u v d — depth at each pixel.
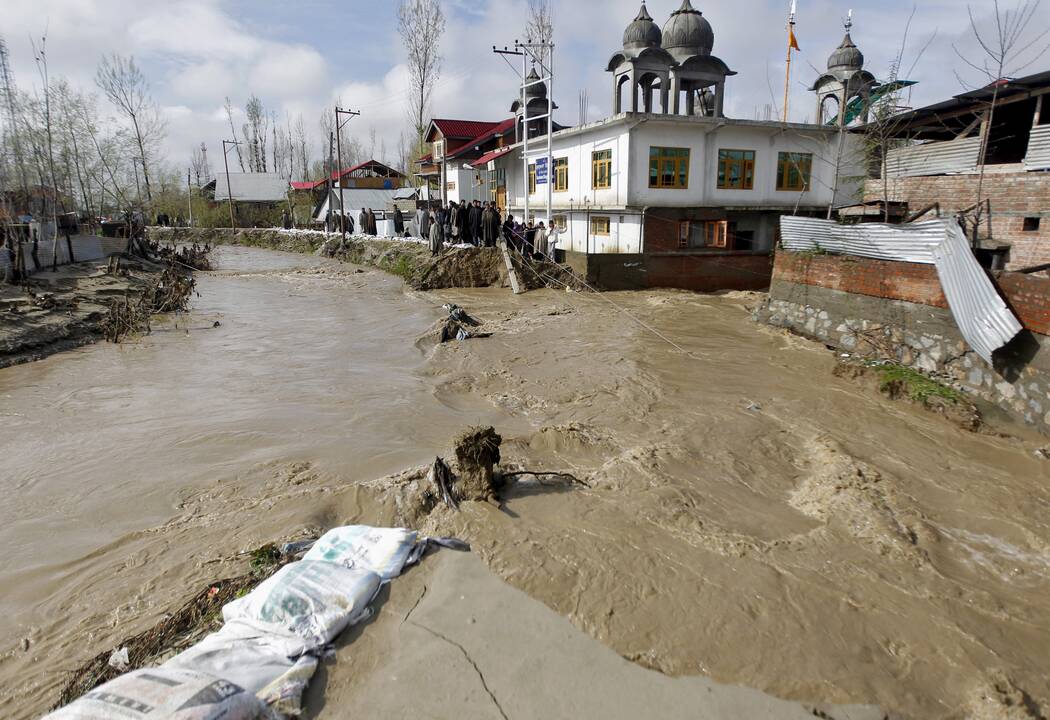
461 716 3.65
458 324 15.03
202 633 4.44
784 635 4.30
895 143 18.33
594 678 3.92
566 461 7.26
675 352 12.78
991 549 5.69
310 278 28.19
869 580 4.98
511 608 4.51
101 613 4.93
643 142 23.11
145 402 10.24
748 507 6.21
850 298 12.28
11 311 14.82
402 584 4.75
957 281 9.59
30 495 7.02
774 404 9.48
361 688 3.83
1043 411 8.30
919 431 8.52
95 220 32.25
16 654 4.56
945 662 4.15
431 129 40.31
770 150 24.61
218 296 22.78
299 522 5.99
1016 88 14.52
